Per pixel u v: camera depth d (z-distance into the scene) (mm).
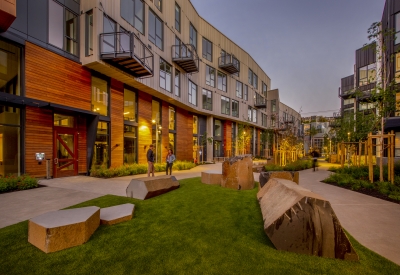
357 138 14859
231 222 4562
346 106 33875
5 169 8539
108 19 11469
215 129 28203
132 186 6652
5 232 3855
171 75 18094
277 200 4422
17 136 8938
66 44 10703
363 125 13656
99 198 6422
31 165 9242
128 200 6223
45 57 9719
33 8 9328
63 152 10750
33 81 9234
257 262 3059
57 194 6938
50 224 3350
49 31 9961
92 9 11000
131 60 11258
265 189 5934
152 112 17453
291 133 23109
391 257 3252
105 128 12812
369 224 4637
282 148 19547
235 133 31266
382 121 10586
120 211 4859
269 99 44750
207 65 25172
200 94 23766
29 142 9164
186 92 20688
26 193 7051
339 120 24906
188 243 3609
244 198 6527
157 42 16234
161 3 16750
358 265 3002
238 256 3215
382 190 7613
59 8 10406
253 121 35375
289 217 3428
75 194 6953
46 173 9773
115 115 13359
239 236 3895
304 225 3340
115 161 13305
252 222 4570
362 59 25000
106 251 3303
